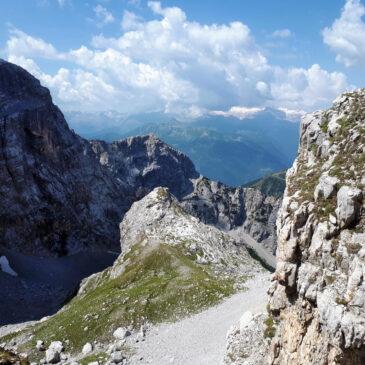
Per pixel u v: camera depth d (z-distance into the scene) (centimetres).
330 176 5056
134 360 8231
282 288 5575
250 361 6006
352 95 6181
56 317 11550
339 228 4706
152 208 17325
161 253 13400
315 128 6184
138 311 9850
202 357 7669
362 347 4134
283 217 5359
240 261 14625
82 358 8744
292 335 5050
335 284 4512
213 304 9906
